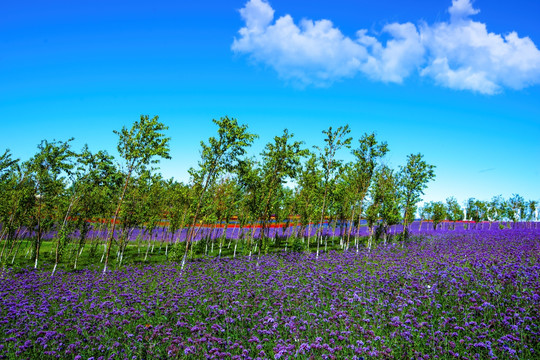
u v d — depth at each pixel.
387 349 8.62
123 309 13.19
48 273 25.80
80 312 13.36
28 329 11.08
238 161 28.88
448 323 10.62
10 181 28.30
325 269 21.17
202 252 36.16
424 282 15.53
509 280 13.97
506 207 58.38
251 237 35.47
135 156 27.44
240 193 36.06
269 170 32.41
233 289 16.36
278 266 23.86
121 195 29.72
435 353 8.79
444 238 38.88
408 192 37.06
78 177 29.06
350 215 36.38
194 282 18.92
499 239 32.91
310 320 11.39
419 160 36.69
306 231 54.25
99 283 20.09
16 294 17.36
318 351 8.99
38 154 28.09
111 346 9.53
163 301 14.96
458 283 14.61
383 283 15.97
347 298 13.62
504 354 8.41
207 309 13.14
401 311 12.02
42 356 9.32
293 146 31.94
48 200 28.73
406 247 32.53
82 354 9.35
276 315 11.76
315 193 34.47
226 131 27.44
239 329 10.95
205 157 27.94
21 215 28.98
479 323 10.48
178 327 11.27
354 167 35.09
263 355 8.99
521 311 10.47
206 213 32.16
